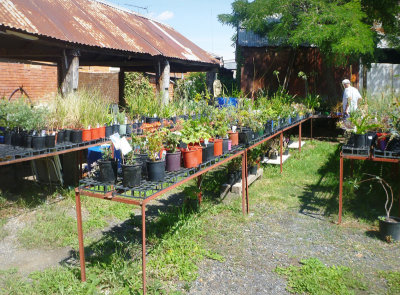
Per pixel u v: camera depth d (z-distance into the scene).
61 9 8.06
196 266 3.94
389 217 4.86
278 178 7.64
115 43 8.09
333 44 11.00
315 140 12.35
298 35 11.45
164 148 4.06
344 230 5.00
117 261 3.95
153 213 5.64
